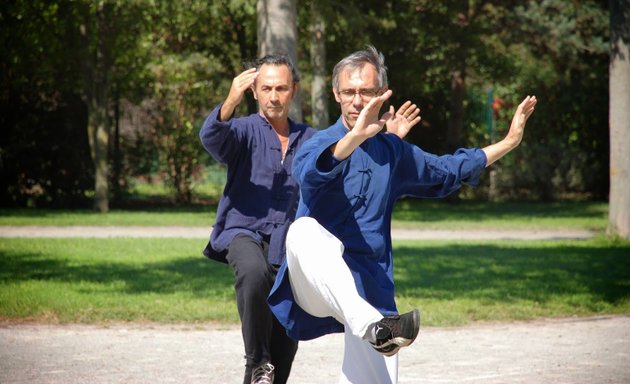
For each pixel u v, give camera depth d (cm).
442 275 1588
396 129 602
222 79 3634
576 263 1766
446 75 3847
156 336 1060
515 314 1228
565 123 4194
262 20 1574
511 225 2683
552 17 3834
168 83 3528
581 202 3897
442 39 3659
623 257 1862
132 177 3619
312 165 524
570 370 872
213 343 1018
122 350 969
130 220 2759
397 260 1786
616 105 2228
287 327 577
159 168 3691
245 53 3600
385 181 569
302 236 531
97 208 3206
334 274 516
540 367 888
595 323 1184
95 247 1970
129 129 3834
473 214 3177
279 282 574
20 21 3300
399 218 2980
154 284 1447
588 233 2495
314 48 2962
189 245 2041
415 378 834
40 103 3434
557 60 4022
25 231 2392
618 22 2202
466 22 3766
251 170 690
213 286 1442
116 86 3528
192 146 3650
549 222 2800
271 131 699
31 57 3359
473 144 4231
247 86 673
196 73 3516
